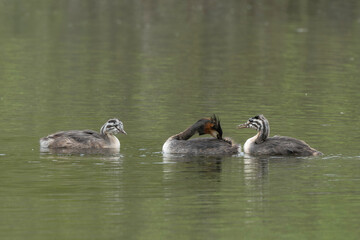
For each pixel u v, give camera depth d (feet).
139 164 71.67
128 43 167.94
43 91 114.21
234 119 93.91
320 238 50.11
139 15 211.41
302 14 213.05
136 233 50.65
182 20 203.62
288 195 60.39
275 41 171.42
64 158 73.87
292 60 147.23
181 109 100.17
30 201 58.08
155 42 169.78
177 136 79.82
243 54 154.51
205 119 80.38
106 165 70.90
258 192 61.16
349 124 89.92
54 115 96.02
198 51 158.10
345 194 60.64
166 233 50.70
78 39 172.35
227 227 52.19
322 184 63.62
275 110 99.30
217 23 199.31
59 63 141.59
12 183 63.52
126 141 82.12
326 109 100.22
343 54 153.99
